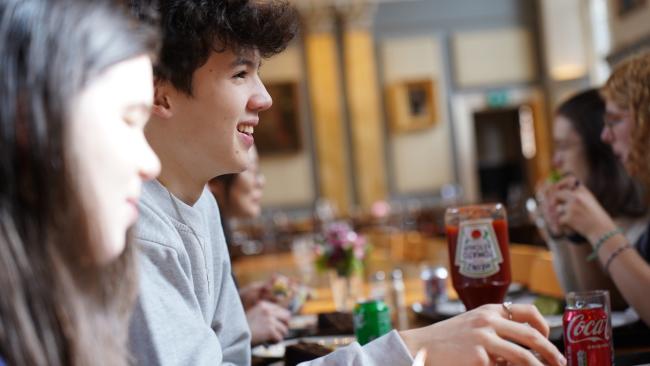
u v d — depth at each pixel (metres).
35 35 0.65
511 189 15.20
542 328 1.21
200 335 1.21
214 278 1.54
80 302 0.69
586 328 1.37
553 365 1.15
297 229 12.86
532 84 14.60
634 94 2.06
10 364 0.66
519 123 15.52
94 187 0.67
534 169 15.05
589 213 2.00
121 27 0.71
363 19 14.23
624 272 1.90
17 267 0.65
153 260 1.22
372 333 1.91
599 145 2.49
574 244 2.28
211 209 1.55
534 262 2.96
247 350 1.65
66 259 0.68
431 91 14.38
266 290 2.51
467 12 14.57
